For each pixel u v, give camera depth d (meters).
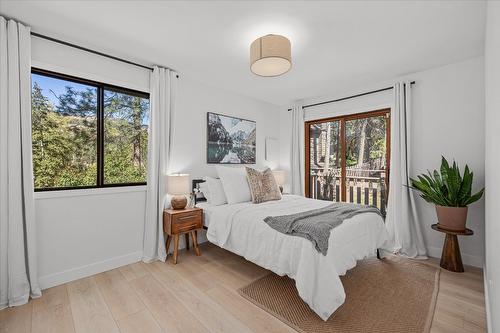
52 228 2.25
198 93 3.49
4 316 1.79
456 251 2.55
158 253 2.85
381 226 2.62
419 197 3.10
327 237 1.84
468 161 2.77
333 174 4.18
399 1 1.77
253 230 2.26
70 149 2.46
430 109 3.02
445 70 2.91
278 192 3.38
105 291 2.14
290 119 4.70
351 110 3.83
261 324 1.71
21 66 2.00
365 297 2.04
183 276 2.44
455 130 2.85
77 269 2.38
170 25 2.08
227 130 3.87
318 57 2.69
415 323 1.70
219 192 3.16
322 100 4.16
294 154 4.44
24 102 2.02
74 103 2.48
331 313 1.67
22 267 1.98
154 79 2.85
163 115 2.92
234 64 2.88
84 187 2.51
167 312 1.84
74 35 2.23
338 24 2.06
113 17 1.97
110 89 2.72
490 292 1.65
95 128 2.62
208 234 2.72
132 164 2.91
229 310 1.87
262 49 2.10
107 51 2.54
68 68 2.36
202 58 2.72
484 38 2.28
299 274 1.77
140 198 2.88
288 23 2.04
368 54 2.62
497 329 1.19
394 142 3.20
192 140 3.41
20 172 1.99
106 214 2.60
